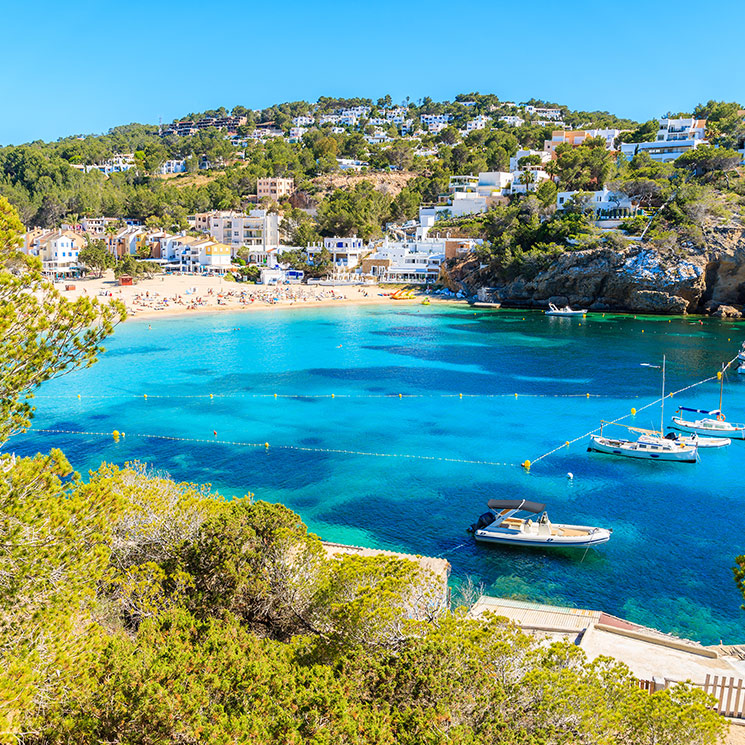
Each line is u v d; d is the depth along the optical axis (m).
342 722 15.74
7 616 16.33
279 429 68.44
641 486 52.81
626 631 29.80
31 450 61.03
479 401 80.31
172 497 29.12
